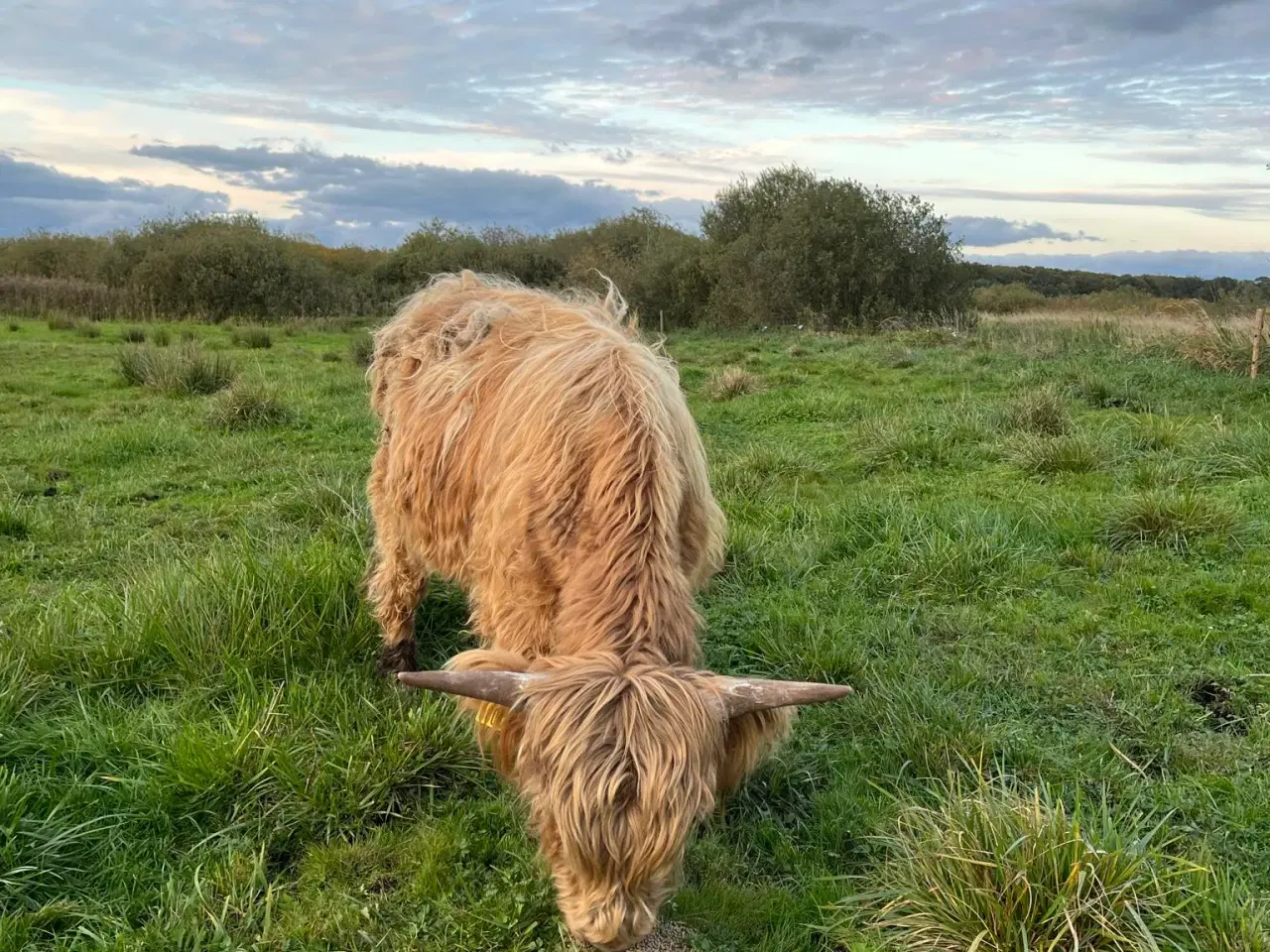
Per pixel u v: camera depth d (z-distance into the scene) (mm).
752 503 4262
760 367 8844
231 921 1835
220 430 5906
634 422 1817
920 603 3182
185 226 19922
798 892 1950
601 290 17406
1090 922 1690
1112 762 2287
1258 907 1784
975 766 2268
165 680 2516
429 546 2404
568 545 1802
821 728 2465
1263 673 2645
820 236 13836
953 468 4781
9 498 4227
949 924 1739
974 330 11539
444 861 1967
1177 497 3738
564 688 1486
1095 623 2975
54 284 16188
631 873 1396
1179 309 13016
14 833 1904
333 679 2506
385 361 2816
